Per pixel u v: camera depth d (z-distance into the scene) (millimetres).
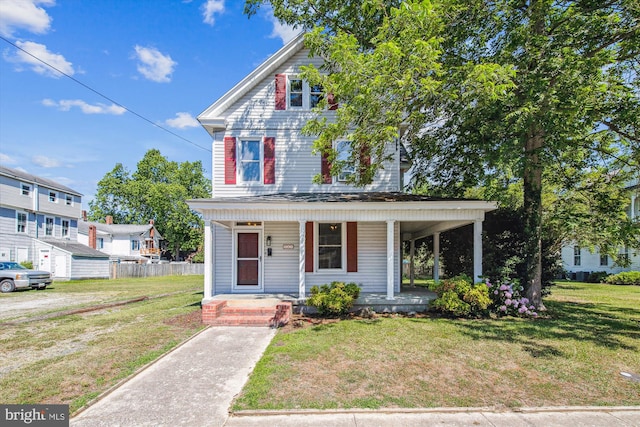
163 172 55062
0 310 10930
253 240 11352
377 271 11336
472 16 8836
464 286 9023
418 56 7125
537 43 8008
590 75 7562
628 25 7754
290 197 10289
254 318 8336
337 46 7457
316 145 8781
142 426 3561
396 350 6031
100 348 6379
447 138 12141
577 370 5141
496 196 10781
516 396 4242
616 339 6777
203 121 11633
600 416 3783
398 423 3596
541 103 8016
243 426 3549
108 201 54000
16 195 25312
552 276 11203
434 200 9523
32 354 6070
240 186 11758
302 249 9594
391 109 8344
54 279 25875
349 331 7414
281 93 12016
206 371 5164
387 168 11992
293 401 4062
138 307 11219
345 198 10086
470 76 7109
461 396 4227
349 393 4293
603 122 9055
